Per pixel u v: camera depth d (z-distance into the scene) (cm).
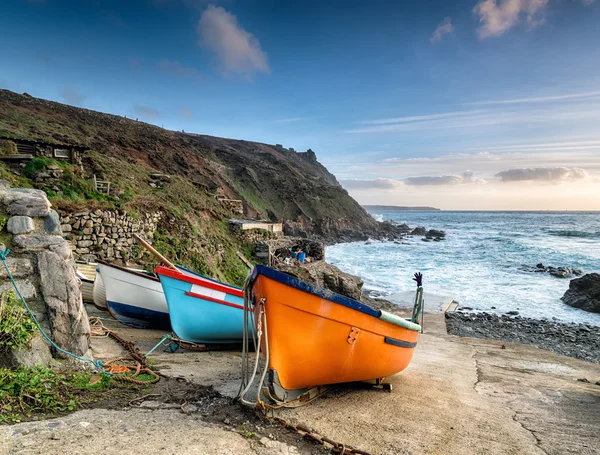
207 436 405
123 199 1781
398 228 9269
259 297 503
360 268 3766
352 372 577
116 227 1551
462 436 490
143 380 552
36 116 3891
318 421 488
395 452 427
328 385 615
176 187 2684
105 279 1034
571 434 541
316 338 519
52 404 426
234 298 898
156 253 1016
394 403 589
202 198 2938
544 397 742
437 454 432
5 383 431
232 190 5819
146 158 4266
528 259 4200
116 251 1540
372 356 584
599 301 2297
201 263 1883
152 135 5169
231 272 2125
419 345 1382
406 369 877
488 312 2264
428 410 575
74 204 1453
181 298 845
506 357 1282
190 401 498
